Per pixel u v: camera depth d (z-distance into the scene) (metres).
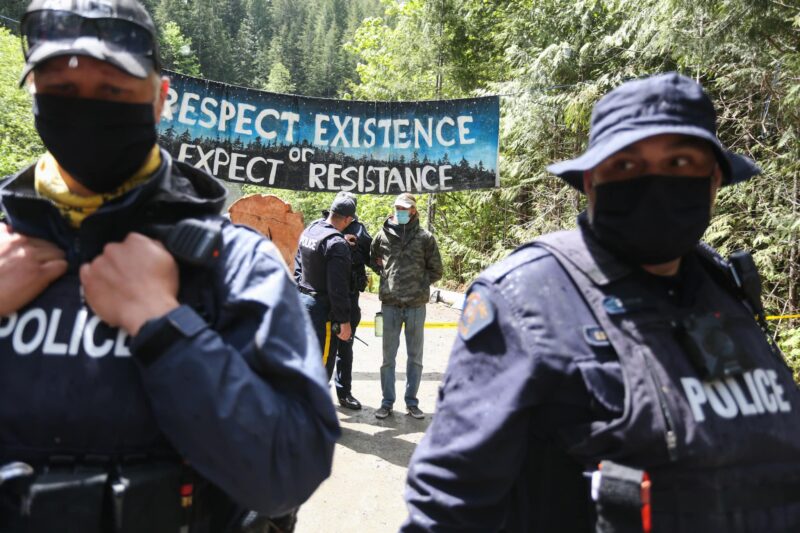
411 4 16.56
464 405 1.33
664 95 1.25
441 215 15.76
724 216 6.81
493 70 15.86
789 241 6.25
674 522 1.13
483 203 13.62
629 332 1.23
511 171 11.39
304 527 3.43
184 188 1.26
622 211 1.29
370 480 4.04
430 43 16.05
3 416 1.07
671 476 1.15
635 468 1.16
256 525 1.26
